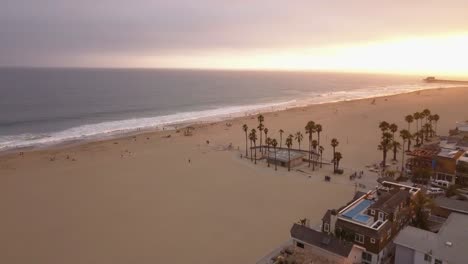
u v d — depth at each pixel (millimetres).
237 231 56844
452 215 48906
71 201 69812
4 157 102688
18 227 58469
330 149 112188
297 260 44219
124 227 58562
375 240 44969
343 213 51438
